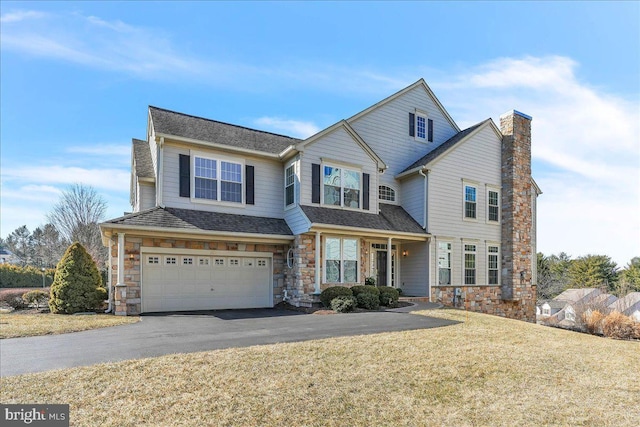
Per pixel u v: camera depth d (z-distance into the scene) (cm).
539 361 657
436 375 553
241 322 957
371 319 1007
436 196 1641
